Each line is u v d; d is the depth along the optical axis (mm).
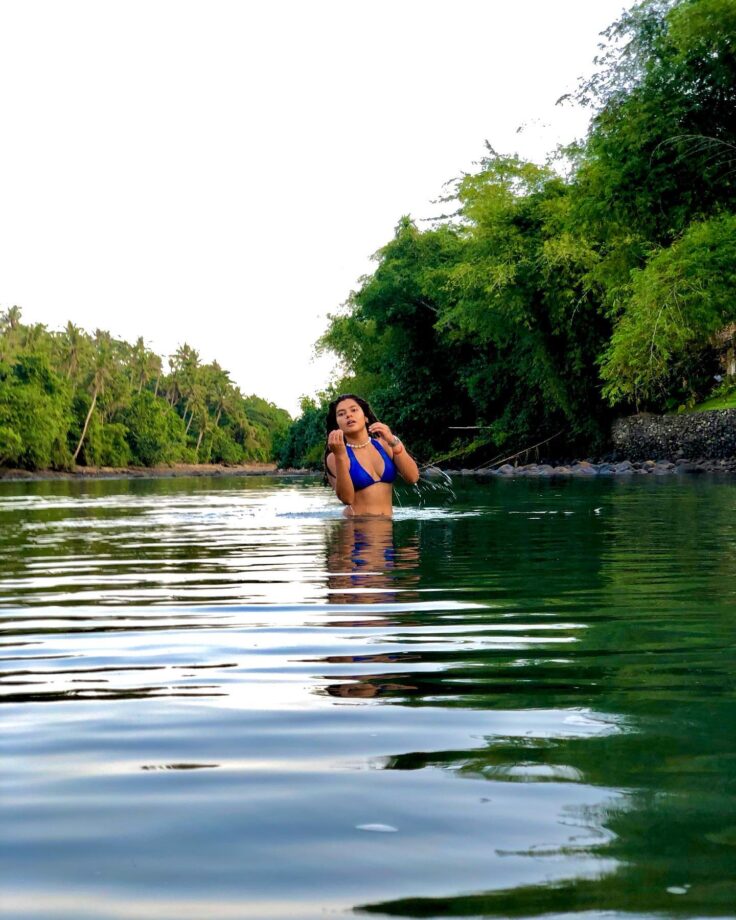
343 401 8562
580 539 6121
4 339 92625
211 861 1257
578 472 25984
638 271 21422
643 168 21391
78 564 5230
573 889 1150
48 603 3730
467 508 9602
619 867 1212
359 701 2133
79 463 94625
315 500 13461
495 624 3105
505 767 1636
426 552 5438
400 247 40938
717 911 1088
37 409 80938
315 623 3170
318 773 1622
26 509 11625
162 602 3715
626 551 5363
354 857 1260
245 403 161875
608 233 23031
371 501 8594
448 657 2600
